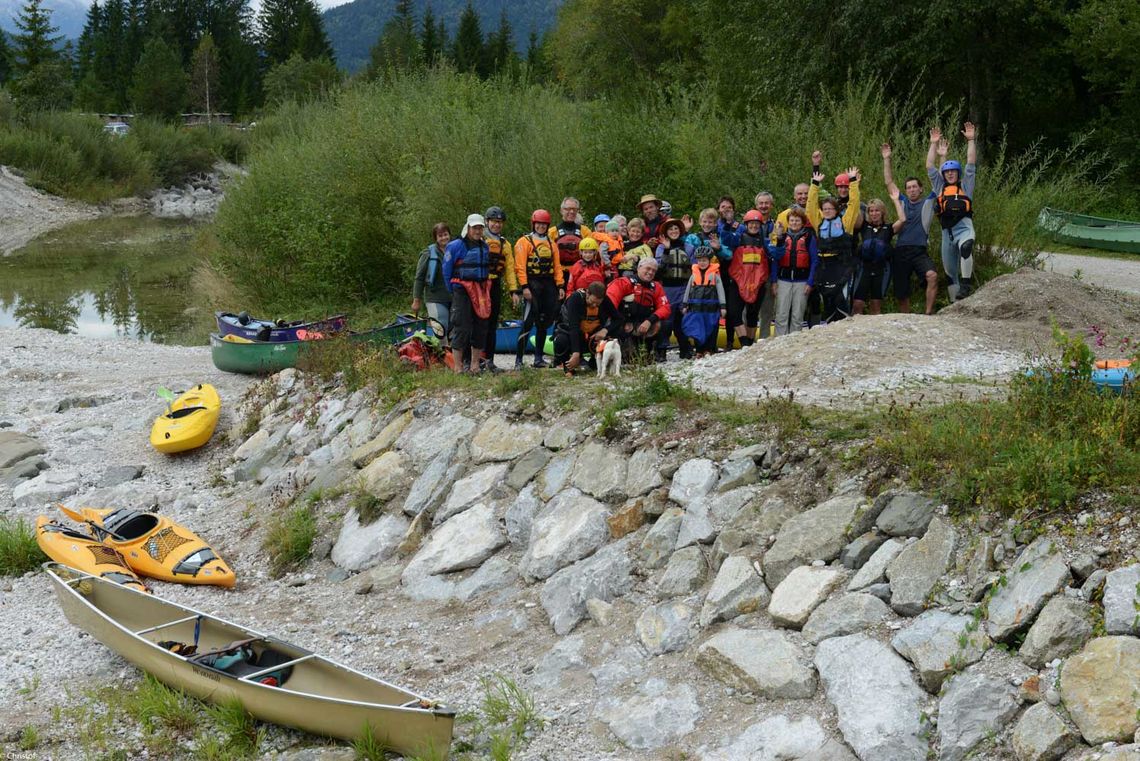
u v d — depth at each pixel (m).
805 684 6.20
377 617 8.63
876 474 7.25
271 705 6.99
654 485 8.40
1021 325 11.79
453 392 11.09
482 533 9.11
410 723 6.38
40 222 49.97
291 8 114.06
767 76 27.69
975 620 5.97
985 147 29.59
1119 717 5.12
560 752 6.38
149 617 8.50
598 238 11.88
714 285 12.22
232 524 11.17
